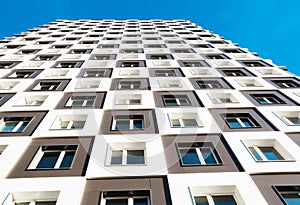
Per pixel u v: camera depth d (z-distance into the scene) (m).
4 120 10.82
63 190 6.59
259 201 6.40
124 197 6.82
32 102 13.02
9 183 6.84
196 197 6.98
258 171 7.57
